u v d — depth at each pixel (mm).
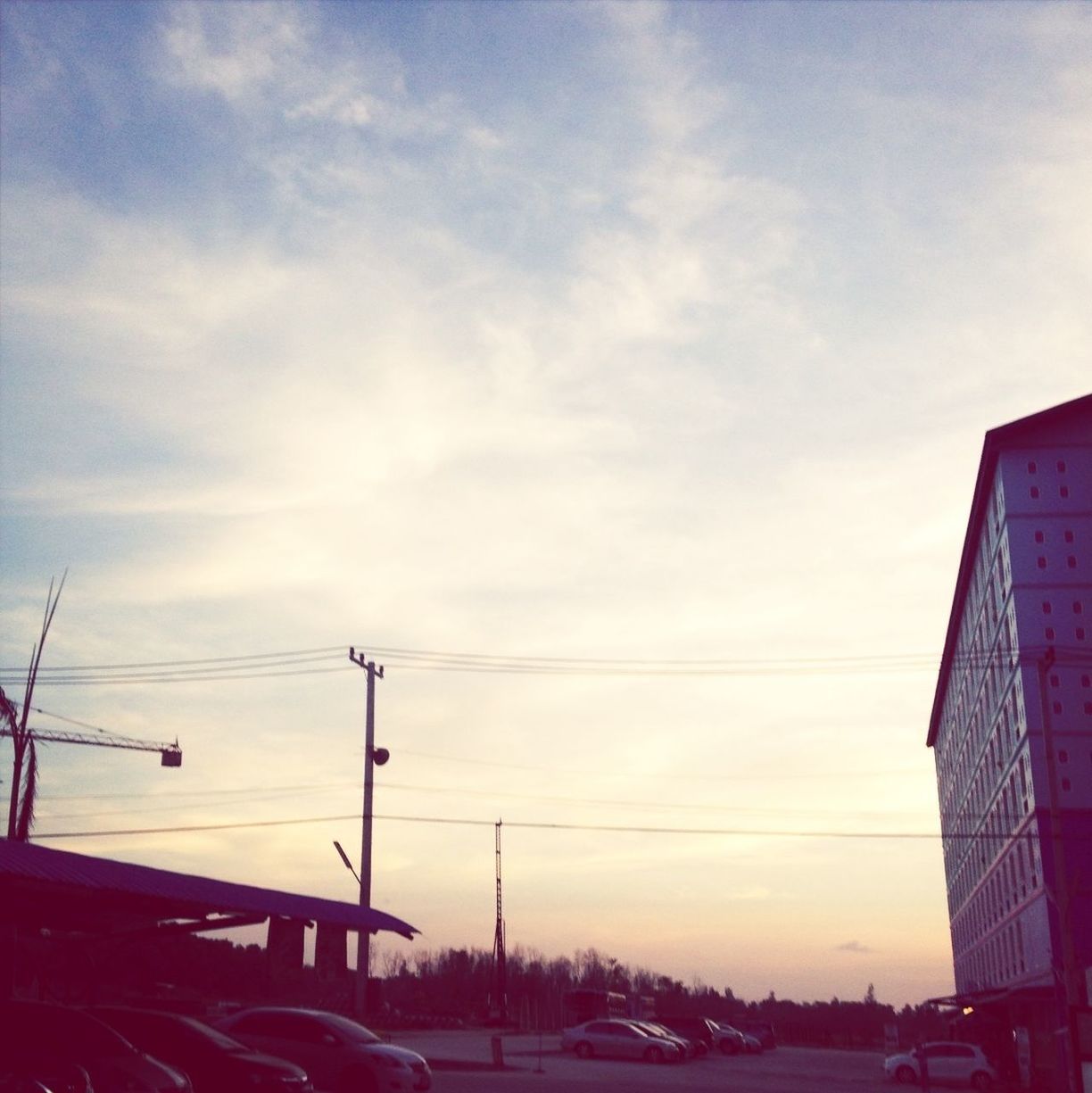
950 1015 69625
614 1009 76562
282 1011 24125
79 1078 15461
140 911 22719
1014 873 59562
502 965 82750
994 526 60969
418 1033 65625
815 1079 45219
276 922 24469
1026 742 54031
